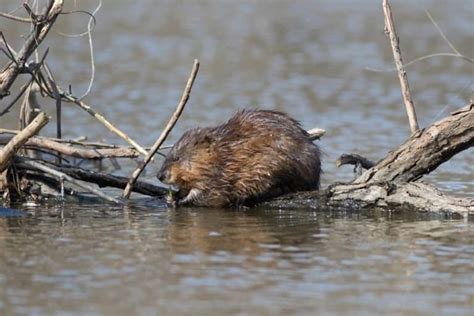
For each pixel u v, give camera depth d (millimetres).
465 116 13125
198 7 45938
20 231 12109
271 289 9492
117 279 9820
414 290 9539
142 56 33000
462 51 34188
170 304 8984
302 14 43938
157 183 16125
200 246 11305
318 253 10984
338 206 13633
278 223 12773
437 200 13273
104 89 26641
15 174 14047
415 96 26797
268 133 13836
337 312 8812
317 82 28734
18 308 8875
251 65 31797
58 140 14359
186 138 14031
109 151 14227
